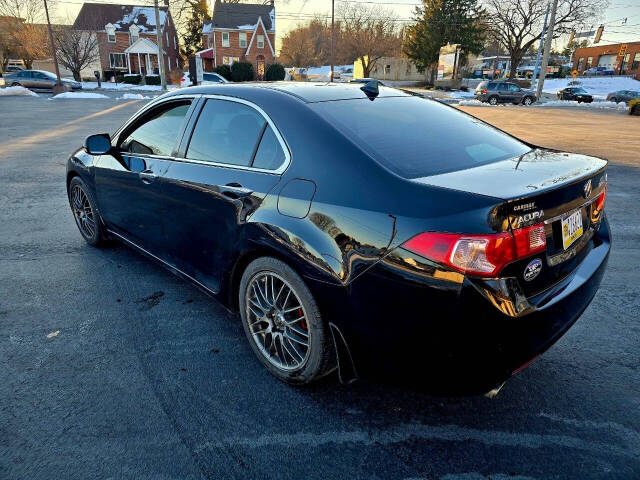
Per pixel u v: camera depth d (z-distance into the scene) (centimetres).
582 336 294
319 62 6806
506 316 170
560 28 4903
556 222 194
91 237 428
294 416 221
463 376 177
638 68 5425
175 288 352
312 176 215
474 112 2203
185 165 285
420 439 207
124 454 197
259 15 5066
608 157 944
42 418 217
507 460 196
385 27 5888
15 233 474
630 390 242
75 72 4231
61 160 870
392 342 187
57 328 295
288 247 214
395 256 179
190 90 304
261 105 252
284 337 239
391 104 271
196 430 211
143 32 5206
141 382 244
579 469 192
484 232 164
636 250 442
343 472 189
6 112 1742
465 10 5019
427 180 191
